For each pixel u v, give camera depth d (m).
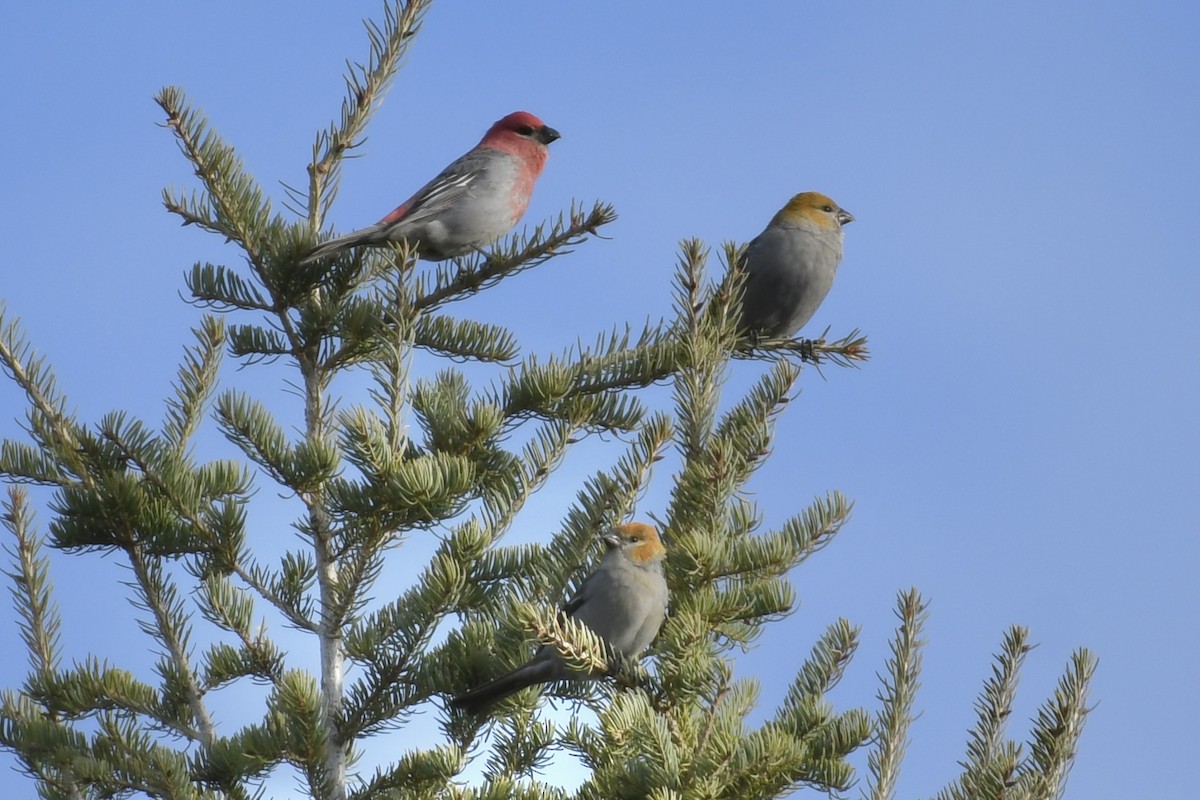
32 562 11.39
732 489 10.02
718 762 8.05
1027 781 8.24
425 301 12.78
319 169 12.08
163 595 10.79
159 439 10.62
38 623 11.35
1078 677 8.42
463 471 9.57
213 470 10.55
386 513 9.76
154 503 10.34
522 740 10.95
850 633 9.74
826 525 9.90
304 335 11.47
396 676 9.82
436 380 11.16
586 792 8.51
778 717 9.20
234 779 9.59
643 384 11.89
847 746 9.14
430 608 9.57
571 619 9.24
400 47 12.06
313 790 9.66
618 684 9.21
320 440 10.25
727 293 10.66
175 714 10.86
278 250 11.52
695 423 10.40
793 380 10.72
